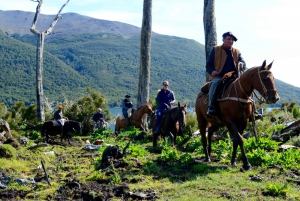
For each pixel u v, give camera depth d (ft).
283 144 41.42
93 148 49.01
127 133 64.23
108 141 57.82
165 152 36.83
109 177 29.60
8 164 35.94
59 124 63.16
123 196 25.17
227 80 32.19
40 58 88.74
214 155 38.58
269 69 29.32
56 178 31.78
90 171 33.76
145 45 71.82
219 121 32.83
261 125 48.80
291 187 25.29
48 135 67.15
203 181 26.94
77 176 31.86
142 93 72.64
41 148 47.26
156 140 47.34
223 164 33.53
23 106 91.25
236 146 32.40
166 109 46.19
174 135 46.78
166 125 45.50
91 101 97.19
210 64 33.55
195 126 54.65
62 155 44.55
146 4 71.20
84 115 78.74
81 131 71.51
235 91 30.78
